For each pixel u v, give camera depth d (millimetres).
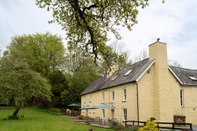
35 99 42812
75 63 47625
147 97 20203
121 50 44125
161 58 20641
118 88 23719
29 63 46156
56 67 50469
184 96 22469
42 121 23250
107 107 22500
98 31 9336
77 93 41625
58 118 28594
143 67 21094
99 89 28500
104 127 19078
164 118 19500
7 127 17391
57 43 49906
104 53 9461
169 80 20594
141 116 19531
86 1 8180
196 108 22734
